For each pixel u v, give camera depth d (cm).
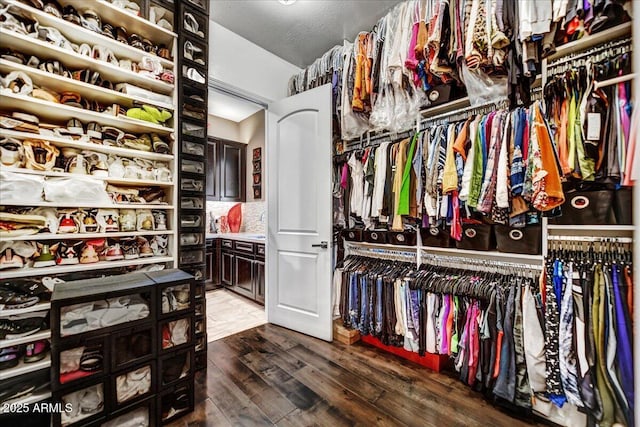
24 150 132
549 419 138
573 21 125
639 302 71
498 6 139
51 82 142
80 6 150
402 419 140
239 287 346
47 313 136
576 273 131
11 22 126
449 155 165
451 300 172
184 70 182
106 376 121
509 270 171
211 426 135
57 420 110
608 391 119
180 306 146
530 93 154
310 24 233
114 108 160
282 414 143
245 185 443
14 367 125
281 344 222
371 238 232
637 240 73
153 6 172
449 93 181
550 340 135
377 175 203
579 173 128
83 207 147
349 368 187
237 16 222
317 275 235
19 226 128
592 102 124
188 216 185
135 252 168
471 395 159
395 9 197
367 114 222
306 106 245
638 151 87
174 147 180
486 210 148
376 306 204
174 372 142
